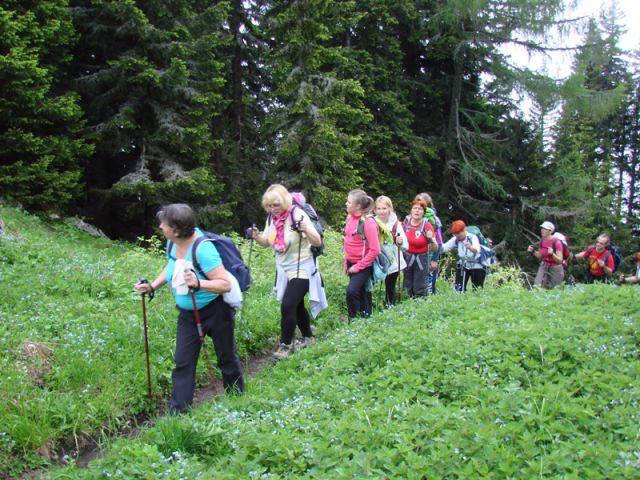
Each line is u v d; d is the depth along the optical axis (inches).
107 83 568.4
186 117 585.3
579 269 936.3
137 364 219.1
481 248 388.8
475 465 114.9
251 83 767.1
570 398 147.4
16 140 467.5
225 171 698.8
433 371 173.2
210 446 140.6
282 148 616.1
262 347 285.3
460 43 831.7
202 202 624.1
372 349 200.2
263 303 335.3
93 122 577.9
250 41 711.1
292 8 608.1
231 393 189.3
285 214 246.7
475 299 278.5
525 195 927.7
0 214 429.1
